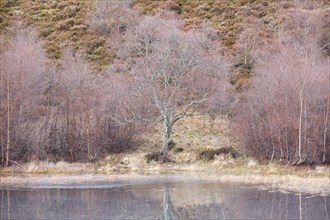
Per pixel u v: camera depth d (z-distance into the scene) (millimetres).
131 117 37688
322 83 34062
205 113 40656
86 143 36219
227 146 36594
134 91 38656
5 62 36625
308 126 33094
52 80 39281
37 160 34250
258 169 32625
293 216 19906
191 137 38281
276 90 34469
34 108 37188
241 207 21547
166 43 40469
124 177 30484
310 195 24078
